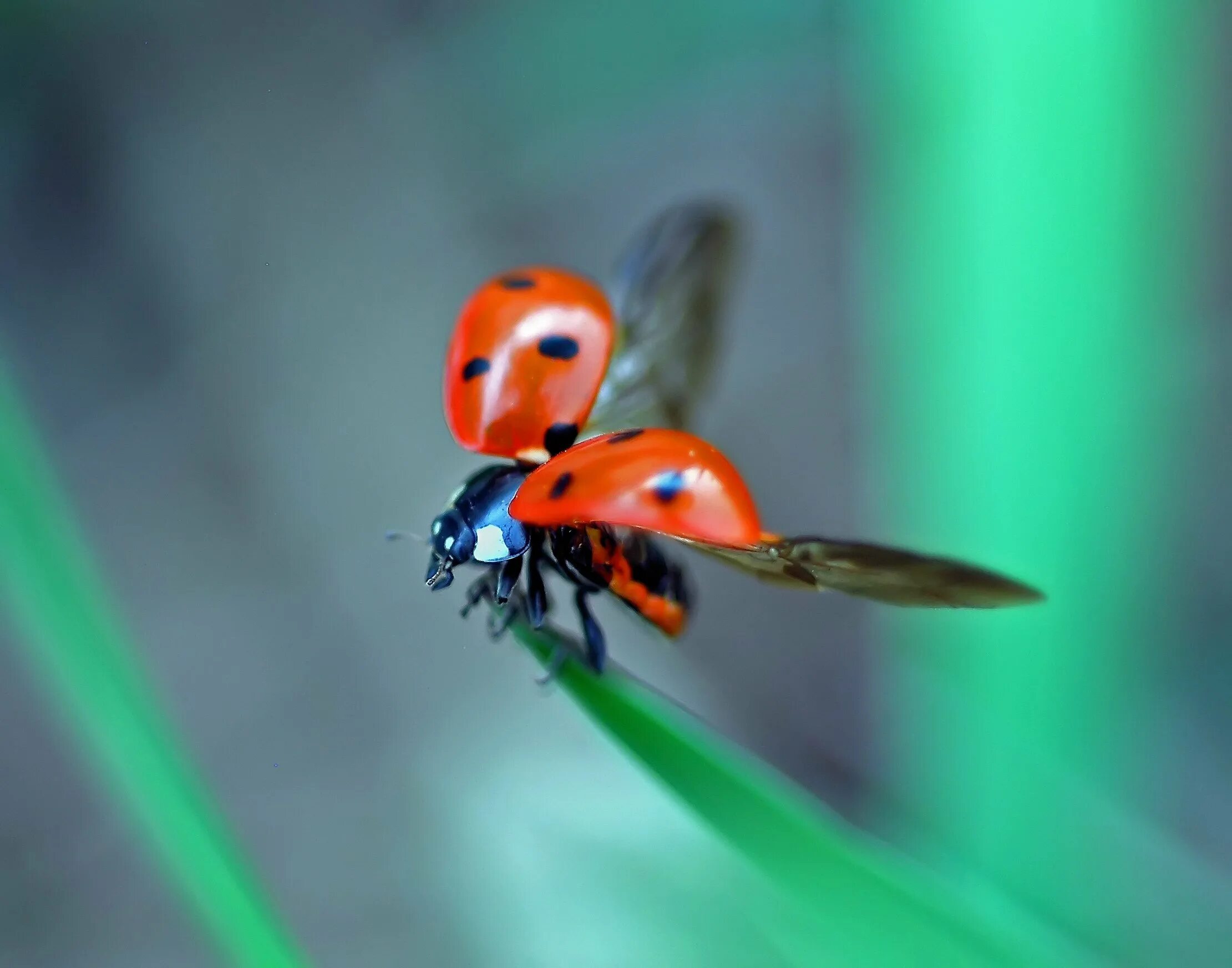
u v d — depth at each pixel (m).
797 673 0.12
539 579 0.10
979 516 0.10
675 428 0.11
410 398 0.13
